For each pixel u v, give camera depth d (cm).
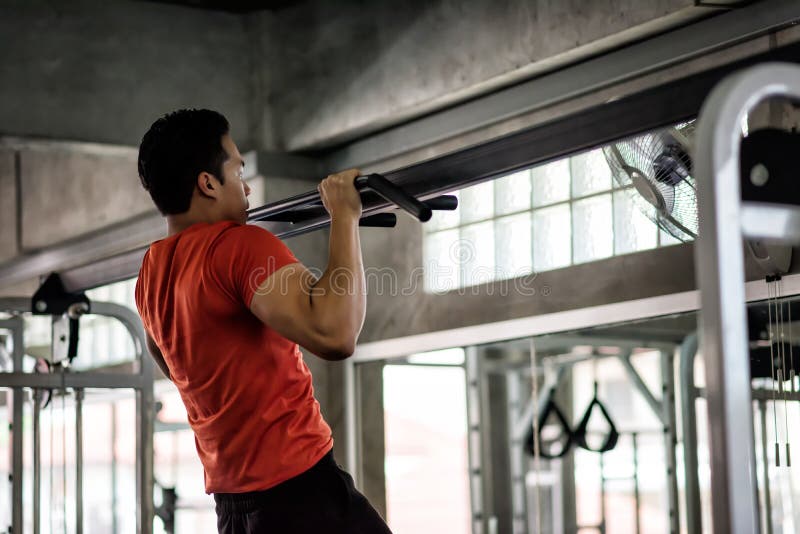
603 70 362
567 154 192
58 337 364
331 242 171
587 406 388
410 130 439
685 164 259
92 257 639
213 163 186
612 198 372
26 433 732
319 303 164
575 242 385
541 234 397
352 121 447
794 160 134
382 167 457
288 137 475
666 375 360
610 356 379
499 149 201
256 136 483
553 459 400
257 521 180
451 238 434
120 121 460
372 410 469
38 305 358
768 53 163
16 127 441
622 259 370
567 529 394
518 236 406
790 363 312
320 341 163
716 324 123
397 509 455
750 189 137
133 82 464
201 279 174
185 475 666
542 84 384
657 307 358
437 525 437
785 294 313
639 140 264
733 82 126
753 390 321
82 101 453
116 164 625
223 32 482
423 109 423
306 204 217
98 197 644
